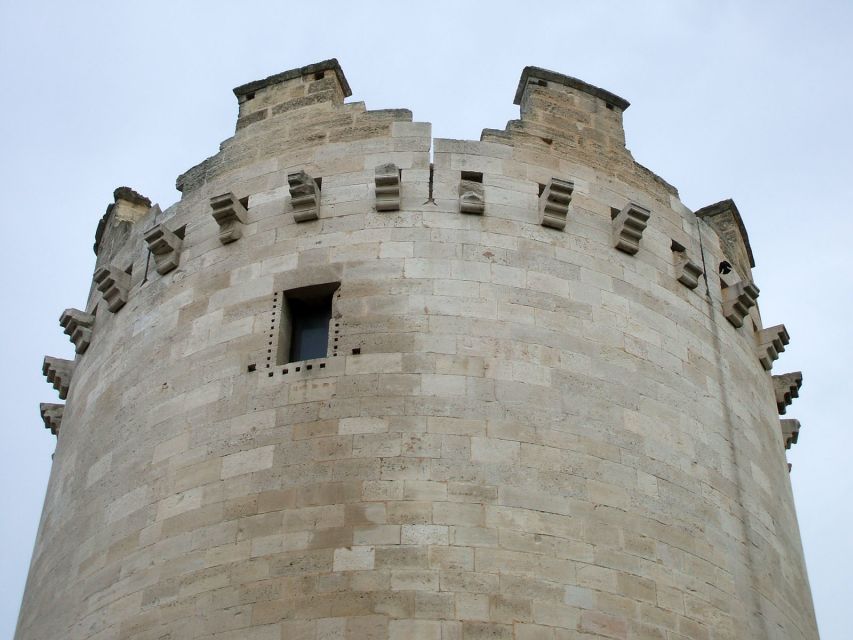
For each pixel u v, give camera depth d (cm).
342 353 2392
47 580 2589
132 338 2731
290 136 2812
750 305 2912
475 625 2070
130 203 3253
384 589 2098
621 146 2891
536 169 2719
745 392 2803
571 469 2295
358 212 2594
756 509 2603
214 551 2228
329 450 2267
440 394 2317
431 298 2445
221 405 2416
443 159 2677
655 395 2508
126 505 2427
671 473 2423
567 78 2933
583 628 2127
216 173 2855
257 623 2112
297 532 2188
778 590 2544
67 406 3005
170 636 2175
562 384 2397
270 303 2516
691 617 2266
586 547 2216
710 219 3161
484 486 2219
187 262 2725
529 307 2477
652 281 2695
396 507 2183
